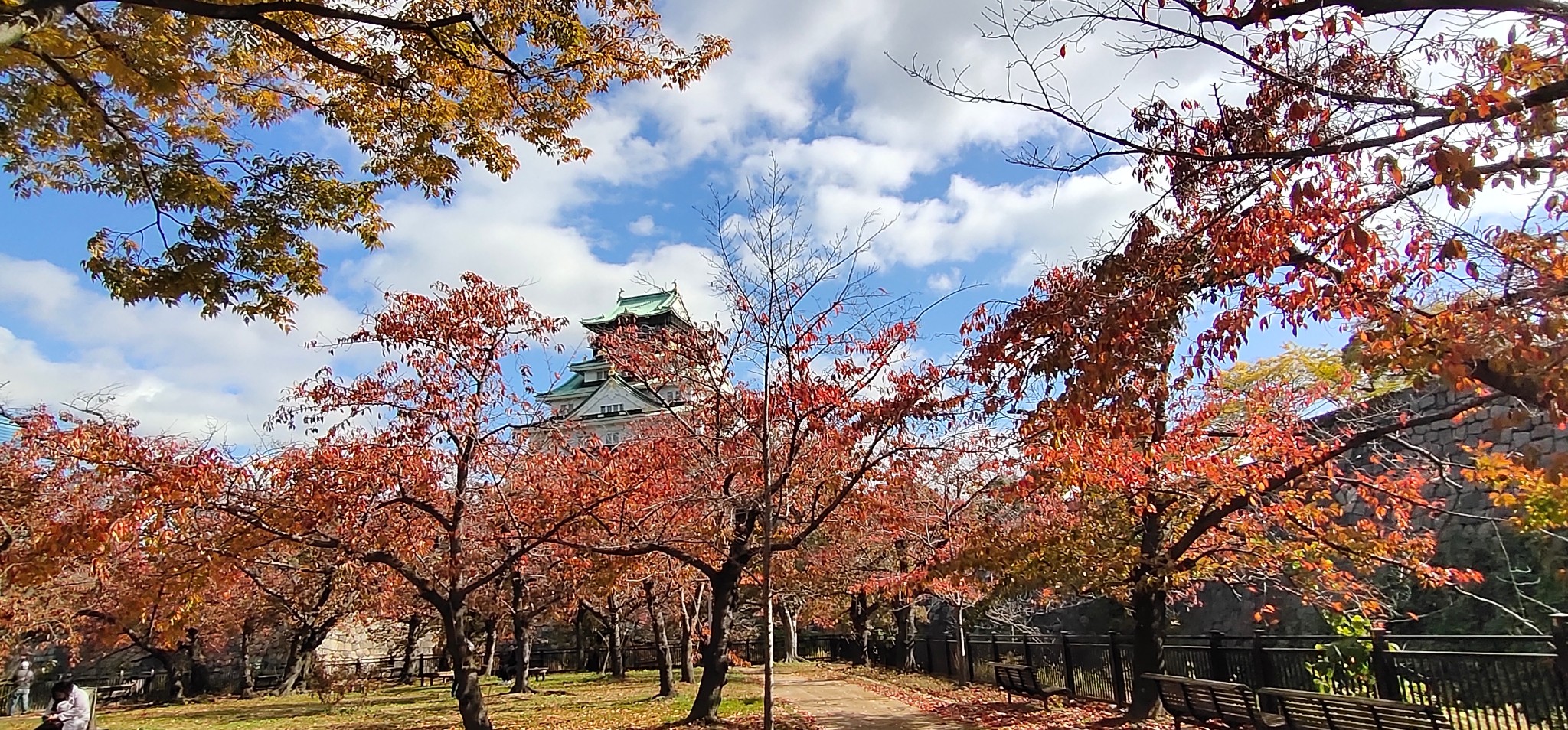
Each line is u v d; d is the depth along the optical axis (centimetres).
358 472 1244
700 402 1523
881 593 2438
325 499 1209
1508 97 517
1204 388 1211
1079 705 1495
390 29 768
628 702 1969
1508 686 825
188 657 3142
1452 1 519
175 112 858
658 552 1641
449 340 1422
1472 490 1448
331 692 2409
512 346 1481
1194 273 671
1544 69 566
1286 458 1073
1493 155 611
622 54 889
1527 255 625
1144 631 1280
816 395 1305
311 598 2350
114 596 2111
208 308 839
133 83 772
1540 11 507
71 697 1248
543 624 3966
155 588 1268
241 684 3103
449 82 854
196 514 1207
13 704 2591
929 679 2255
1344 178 659
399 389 1367
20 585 1183
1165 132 710
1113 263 700
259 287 850
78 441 1177
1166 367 1119
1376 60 666
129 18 748
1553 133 532
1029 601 2278
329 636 3700
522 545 1423
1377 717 763
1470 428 1470
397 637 3831
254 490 1233
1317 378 1482
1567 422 546
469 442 1438
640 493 1402
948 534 1725
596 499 1362
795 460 1424
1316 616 1623
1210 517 1127
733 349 1394
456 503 1407
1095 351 659
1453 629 1409
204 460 1143
